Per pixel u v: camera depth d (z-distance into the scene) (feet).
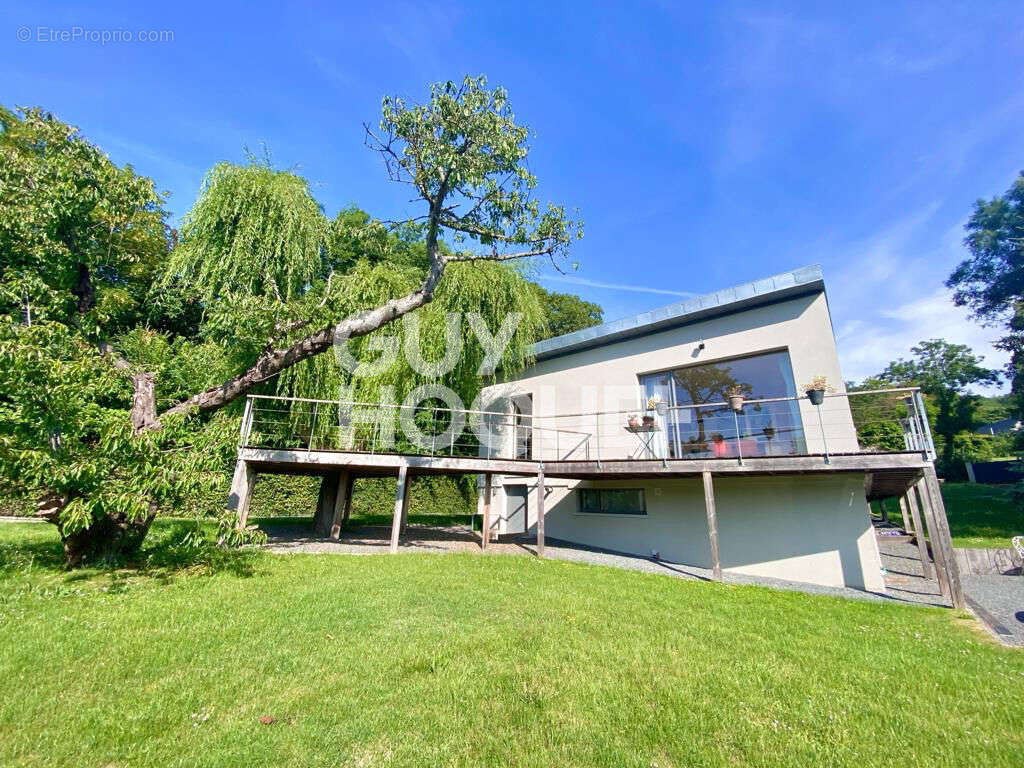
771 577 29.17
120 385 23.86
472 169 27.94
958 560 35.94
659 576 26.43
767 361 31.96
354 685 11.05
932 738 9.48
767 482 30.58
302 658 12.46
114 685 10.57
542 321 44.37
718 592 22.94
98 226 26.55
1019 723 10.19
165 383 44.62
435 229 29.71
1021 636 17.07
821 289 30.22
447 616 16.69
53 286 25.61
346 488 38.52
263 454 29.12
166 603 16.69
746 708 10.57
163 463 20.70
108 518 21.75
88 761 7.95
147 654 12.21
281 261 34.68
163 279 35.78
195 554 24.81
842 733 9.60
